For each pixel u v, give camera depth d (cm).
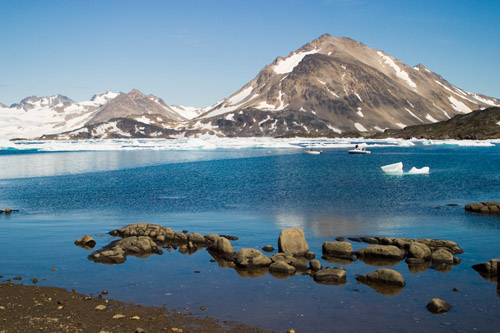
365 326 1305
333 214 3045
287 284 1658
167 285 1639
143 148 14925
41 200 3697
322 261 1959
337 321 1337
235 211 3166
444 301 1458
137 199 3747
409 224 2705
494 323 1330
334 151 14162
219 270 1828
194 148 15550
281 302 1480
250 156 11044
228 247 2062
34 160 9300
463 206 3350
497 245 2217
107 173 6284
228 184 4869
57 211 3177
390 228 2595
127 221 2811
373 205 3419
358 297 1529
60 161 8988
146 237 2178
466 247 2184
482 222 2752
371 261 1959
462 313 1400
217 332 1245
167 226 2662
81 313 1353
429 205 3409
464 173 6069
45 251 2089
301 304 1464
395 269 1842
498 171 6350
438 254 1962
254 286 1633
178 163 8425
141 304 1448
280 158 10156
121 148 14662
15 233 2459
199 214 3053
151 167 7431
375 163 8369
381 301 1495
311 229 2572
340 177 5644
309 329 1280
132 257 2016
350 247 2030
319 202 3572
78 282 1662
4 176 5844
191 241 2261
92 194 4056
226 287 1622
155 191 4272
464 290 1602
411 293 1570
